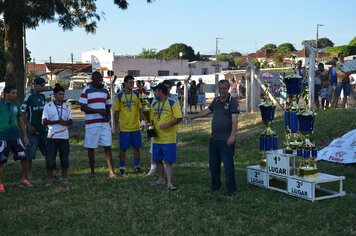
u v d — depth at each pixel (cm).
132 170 993
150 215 653
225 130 748
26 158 855
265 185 792
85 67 6147
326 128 1262
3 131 809
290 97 796
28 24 1675
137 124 949
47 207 702
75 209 688
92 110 891
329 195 732
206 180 871
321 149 1089
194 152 1230
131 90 942
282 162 752
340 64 1557
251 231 586
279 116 1473
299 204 691
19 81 1839
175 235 575
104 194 771
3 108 816
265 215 645
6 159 816
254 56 6931
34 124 897
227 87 741
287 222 615
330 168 941
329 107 1543
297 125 769
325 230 581
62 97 860
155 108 802
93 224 620
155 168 940
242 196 742
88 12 2161
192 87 2344
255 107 1780
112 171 919
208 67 6256
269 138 809
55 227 615
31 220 641
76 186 834
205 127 1617
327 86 1562
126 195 759
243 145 1295
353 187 797
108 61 5806
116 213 665
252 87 1778
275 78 1827
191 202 713
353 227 592
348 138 1032
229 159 750
